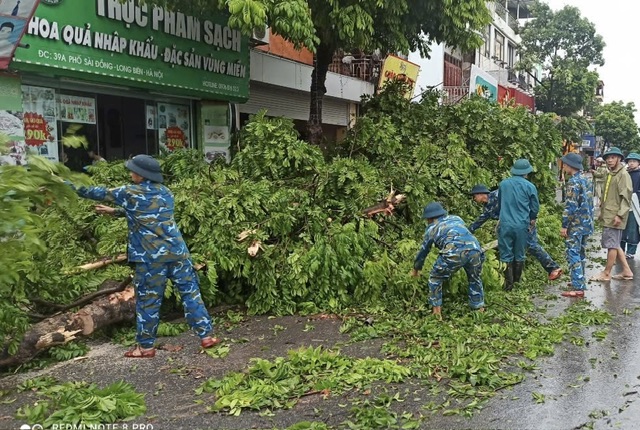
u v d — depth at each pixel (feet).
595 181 50.14
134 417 12.09
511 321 18.78
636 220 31.07
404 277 20.52
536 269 27.17
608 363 15.30
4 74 24.16
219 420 11.98
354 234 21.35
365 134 30.73
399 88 35.86
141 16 29.43
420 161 28.89
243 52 37.58
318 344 17.03
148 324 15.65
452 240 18.60
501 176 32.50
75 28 26.02
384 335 17.65
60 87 27.55
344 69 59.52
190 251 20.18
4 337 14.58
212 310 20.59
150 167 15.43
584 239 23.11
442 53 77.46
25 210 11.85
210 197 21.25
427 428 11.57
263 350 16.49
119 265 20.52
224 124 37.42
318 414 12.20
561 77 92.27
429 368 14.55
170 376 14.49
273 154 24.95
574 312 20.18
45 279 16.87
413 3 32.83
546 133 36.40
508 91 90.53
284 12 23.08
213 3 25.88
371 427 11.48
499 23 104.63
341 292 20.61
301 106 51.96
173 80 31.91
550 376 14.37
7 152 13.60
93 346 16.93
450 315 19.33
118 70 28.43
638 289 24.41
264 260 20.25
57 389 13.28
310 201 23.20
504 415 12.14
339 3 29.25
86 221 21.90
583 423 11.76
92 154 29.58
